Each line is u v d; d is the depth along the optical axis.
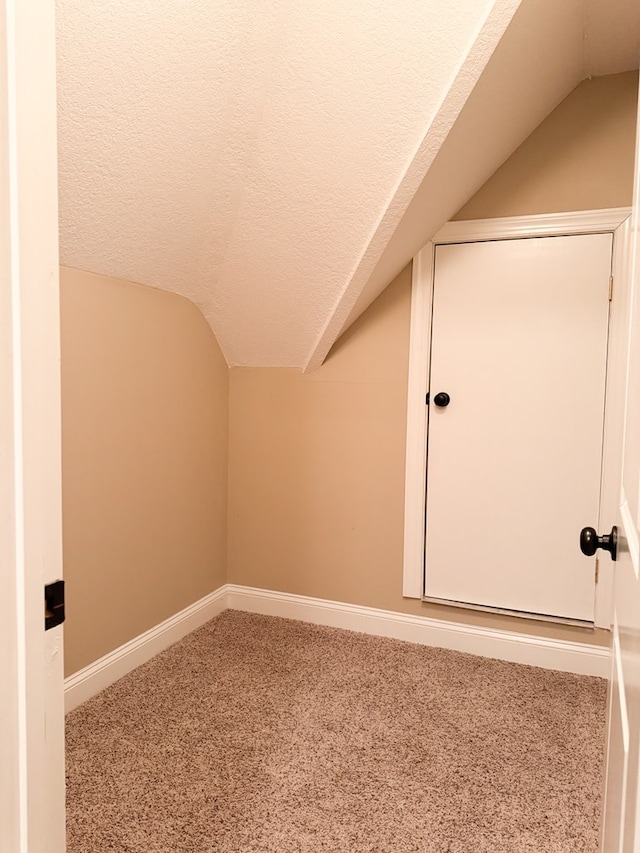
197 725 1.81
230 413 2.74
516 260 2.23
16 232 0.51
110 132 1.46
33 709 0.55
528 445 2.26
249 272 2.23
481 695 2.02
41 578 0.56
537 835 1.38
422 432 2.40
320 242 2.02
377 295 2.42
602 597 2.17
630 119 2.07
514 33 1.47
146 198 1.72
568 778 1.59
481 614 2.35
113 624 2.05
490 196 2.25
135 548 2.14
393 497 2.47
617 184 2.10
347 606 2.57
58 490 0.58
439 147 1.68
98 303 1.90
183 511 2.43
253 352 2.61
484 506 2.34
